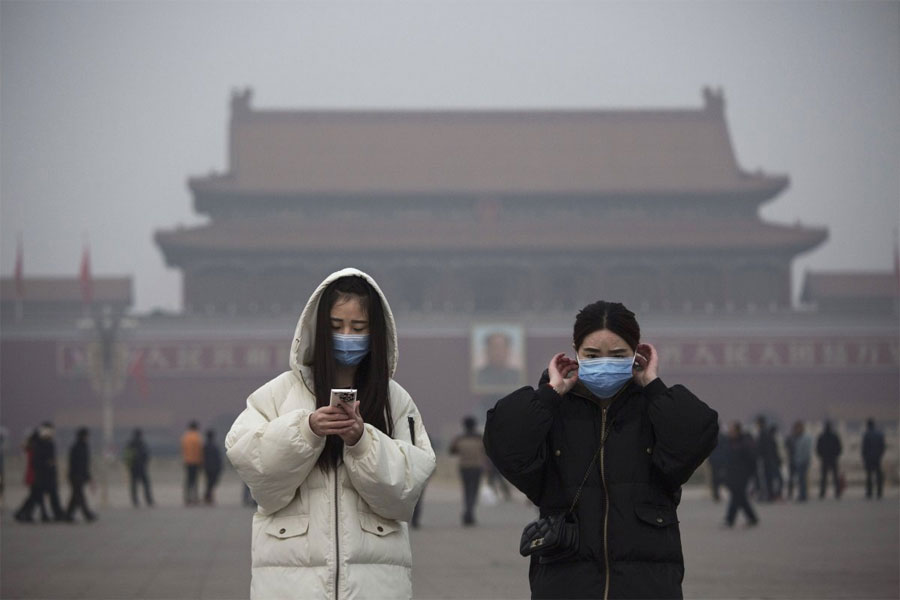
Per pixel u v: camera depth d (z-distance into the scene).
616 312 5.73
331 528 5.37
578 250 104.25
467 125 116.19
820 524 24.23
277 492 5.33
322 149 113.50
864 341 89.81
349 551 5.34
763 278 105.62
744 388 89.56
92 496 43.59
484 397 91.25
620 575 5.46
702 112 116.81
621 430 5.64
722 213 111.31
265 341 89.38
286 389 5.73
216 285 104.44
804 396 89.56
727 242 103.94
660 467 5.52
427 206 110.62
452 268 105.06
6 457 63.50
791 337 89.88
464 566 16.69
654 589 5.45
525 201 110.75
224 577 15.77
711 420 5.50
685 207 111.06
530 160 112.88
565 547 5.49
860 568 15.87
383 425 5.66
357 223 108.31
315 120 116.06
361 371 5.82
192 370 88.88
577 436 5.66
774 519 25.97
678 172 112.00
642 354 5.83
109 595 13.80
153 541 22.17
